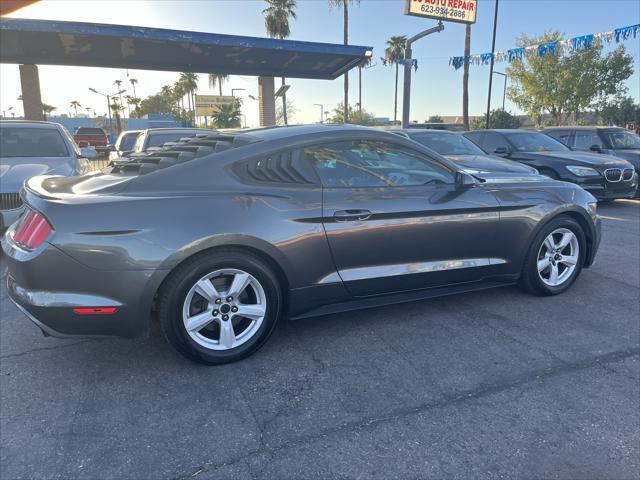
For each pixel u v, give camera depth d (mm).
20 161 6270
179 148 3441
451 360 3086
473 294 4289
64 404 2605
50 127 7078
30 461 2158
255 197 2986
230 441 2303
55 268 2609
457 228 3604
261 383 2824
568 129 11414
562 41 12328
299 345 3311
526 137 9625
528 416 2492
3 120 7000
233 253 2922
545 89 30016
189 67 18844
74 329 2688
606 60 29391
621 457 2191
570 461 2168
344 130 3381
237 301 3008
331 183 3244
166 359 3111
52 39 14633
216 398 2666
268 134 3311
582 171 8430
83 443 2285
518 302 4086
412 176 3553
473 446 2264
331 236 3168
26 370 2967
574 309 3936
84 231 2617
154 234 2707
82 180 3291
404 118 15336
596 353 3176
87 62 17547
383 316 3803
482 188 3762
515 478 2064
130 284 2682
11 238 2883
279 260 3023
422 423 2436
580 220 4289
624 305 4023
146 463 2152
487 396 2676
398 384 2805
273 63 18672
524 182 4020
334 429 2391
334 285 3258
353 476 2074
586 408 2562
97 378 2875
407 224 3402
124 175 3148
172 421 2455
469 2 15250
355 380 2852
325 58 17766
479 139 10055
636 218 8180
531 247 4012
